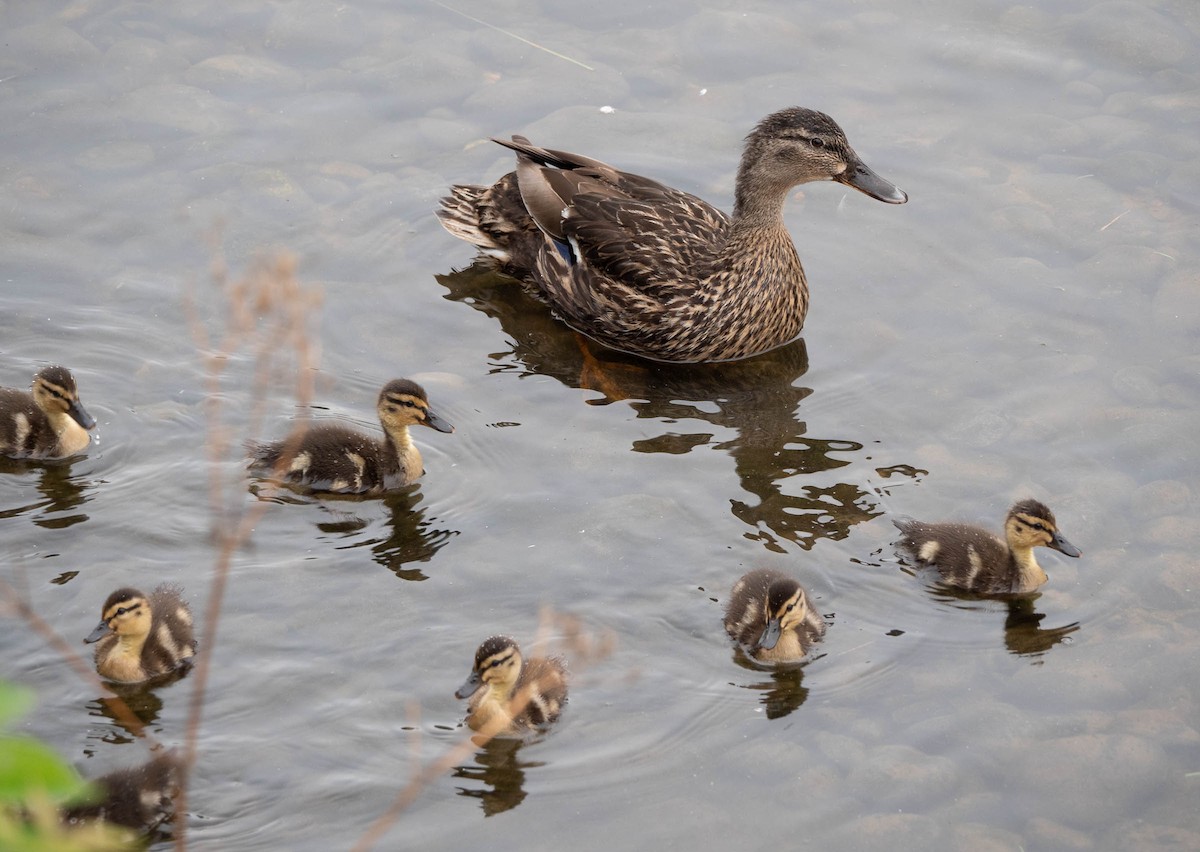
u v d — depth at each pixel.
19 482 12.30
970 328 14.45
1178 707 10.16
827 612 11.15
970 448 12.88
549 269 14.93
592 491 12.34
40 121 16.73
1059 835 9.16
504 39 18.47
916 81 17.77
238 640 10.59
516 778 9.48
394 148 16.88
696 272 14.30
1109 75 17.64
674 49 18.38
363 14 18.72
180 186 16.06
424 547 11.69
